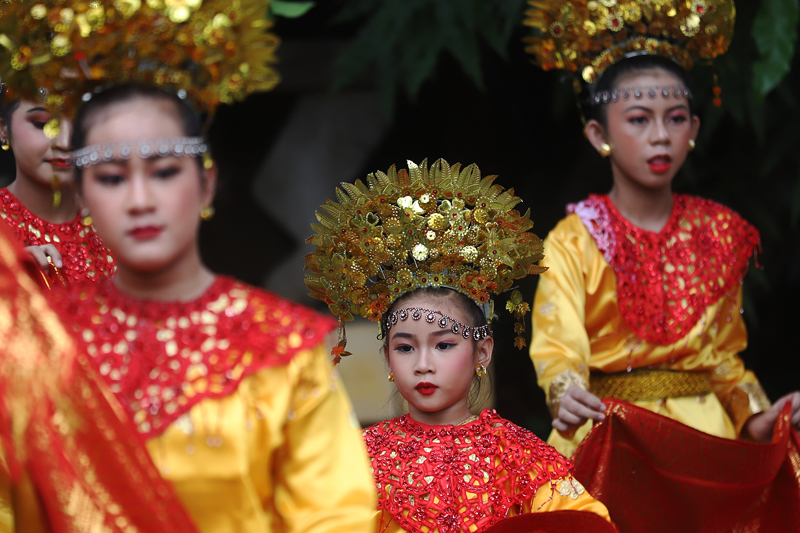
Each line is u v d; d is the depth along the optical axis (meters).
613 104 11.65
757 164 18.80
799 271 20.73
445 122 21.67
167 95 6.45
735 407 11.66
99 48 6.50
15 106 9.36
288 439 6.35
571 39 12.05
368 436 9.23
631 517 10.63
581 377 10.91
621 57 11.83
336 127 23.67
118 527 5.88
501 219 9.56
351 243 9.55
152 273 6.38
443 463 8.84
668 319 11.51
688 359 11.57
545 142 20.48
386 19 16.61
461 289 9.34
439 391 8.98
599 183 19.81
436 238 9.38
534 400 19.72
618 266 11.56
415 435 9.09
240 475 6.07
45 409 5.89
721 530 10.77
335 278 9.64
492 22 16.38
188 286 6.46
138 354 6.20
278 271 24.03
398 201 9.45
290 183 23.77
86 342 6.25
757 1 16.34
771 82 13.91
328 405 6.44
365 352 21.53
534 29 16.39
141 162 6.19
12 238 6.31
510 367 19.27
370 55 16.88
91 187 6.25
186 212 6.32
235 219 24.69
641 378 11.49
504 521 8.23
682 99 11.60
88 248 9.99
